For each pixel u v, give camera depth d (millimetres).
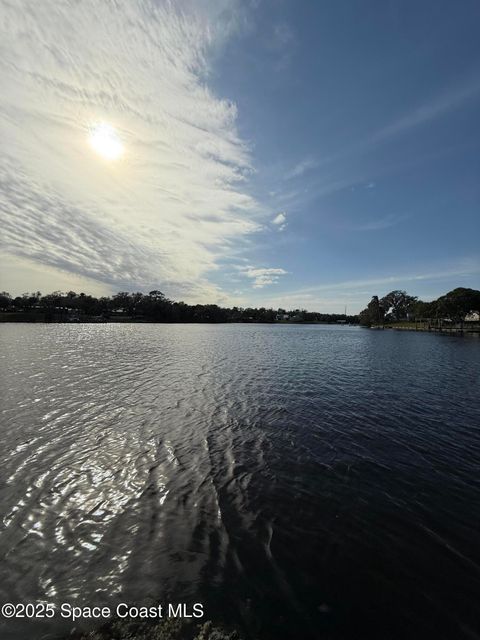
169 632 4543
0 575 5551
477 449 11352
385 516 7445
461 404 17109
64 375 23406
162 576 5566
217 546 6340
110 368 27203
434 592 5359
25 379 21656
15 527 6793
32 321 159375
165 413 14883
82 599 5105
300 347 51469
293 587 5391
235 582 5469
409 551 6316
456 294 93250
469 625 4785
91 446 10992
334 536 6707
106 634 4527
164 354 38812
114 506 7633
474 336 85000
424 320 133125
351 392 19672
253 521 7168
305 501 8008
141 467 9625
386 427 13492
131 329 111125
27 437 11609
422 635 4617
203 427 13211
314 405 16688
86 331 92562
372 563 5977
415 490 8617
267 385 21438
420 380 23688
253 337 79125
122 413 14680
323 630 4633
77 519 7105
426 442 11953
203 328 133500
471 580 5621
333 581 5539
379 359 36281
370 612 4957
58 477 8898
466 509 7781
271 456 10602
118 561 5902
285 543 6465
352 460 10391
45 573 5602
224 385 21250
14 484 8492
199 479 9008
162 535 6637
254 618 4801
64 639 4461
